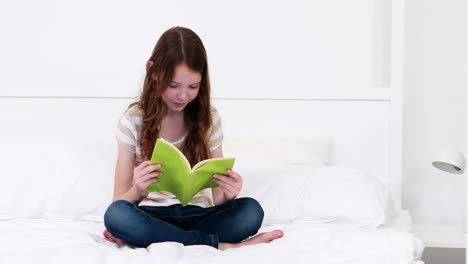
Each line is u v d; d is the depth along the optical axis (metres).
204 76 1.59
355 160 2.31
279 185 1.85
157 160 1.36
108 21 2.41
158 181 1.41
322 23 2.38
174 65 1.47
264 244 1.35
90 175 1.87
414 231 2.25
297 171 1.90
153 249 1.24
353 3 2.38
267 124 2.32
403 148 2.45
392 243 1.33
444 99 2.42
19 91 2.31
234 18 2.40
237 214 1.47
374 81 2.38
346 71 2.38
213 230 1.45
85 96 2.31
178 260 1.14
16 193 1.81
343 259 1.21
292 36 2.39
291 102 2.32
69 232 1.49
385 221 1.78
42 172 1.87
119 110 2.31
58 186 1.83
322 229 1.55
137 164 1.63
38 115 2.32
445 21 2.41
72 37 2.41
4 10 2.41
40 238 1.40
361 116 2.30
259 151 2.15
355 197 1.75
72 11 2.41
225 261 1.15
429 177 2.44
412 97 2.43
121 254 1.18
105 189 1.84
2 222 1.71
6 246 1.32
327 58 2.38
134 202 1.45
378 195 1.79
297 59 2.39
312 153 2.21
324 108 2.31
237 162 1.95
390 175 2.29
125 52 2.41
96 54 2.41
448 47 2.41
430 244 2.05
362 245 1.33
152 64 1.55
